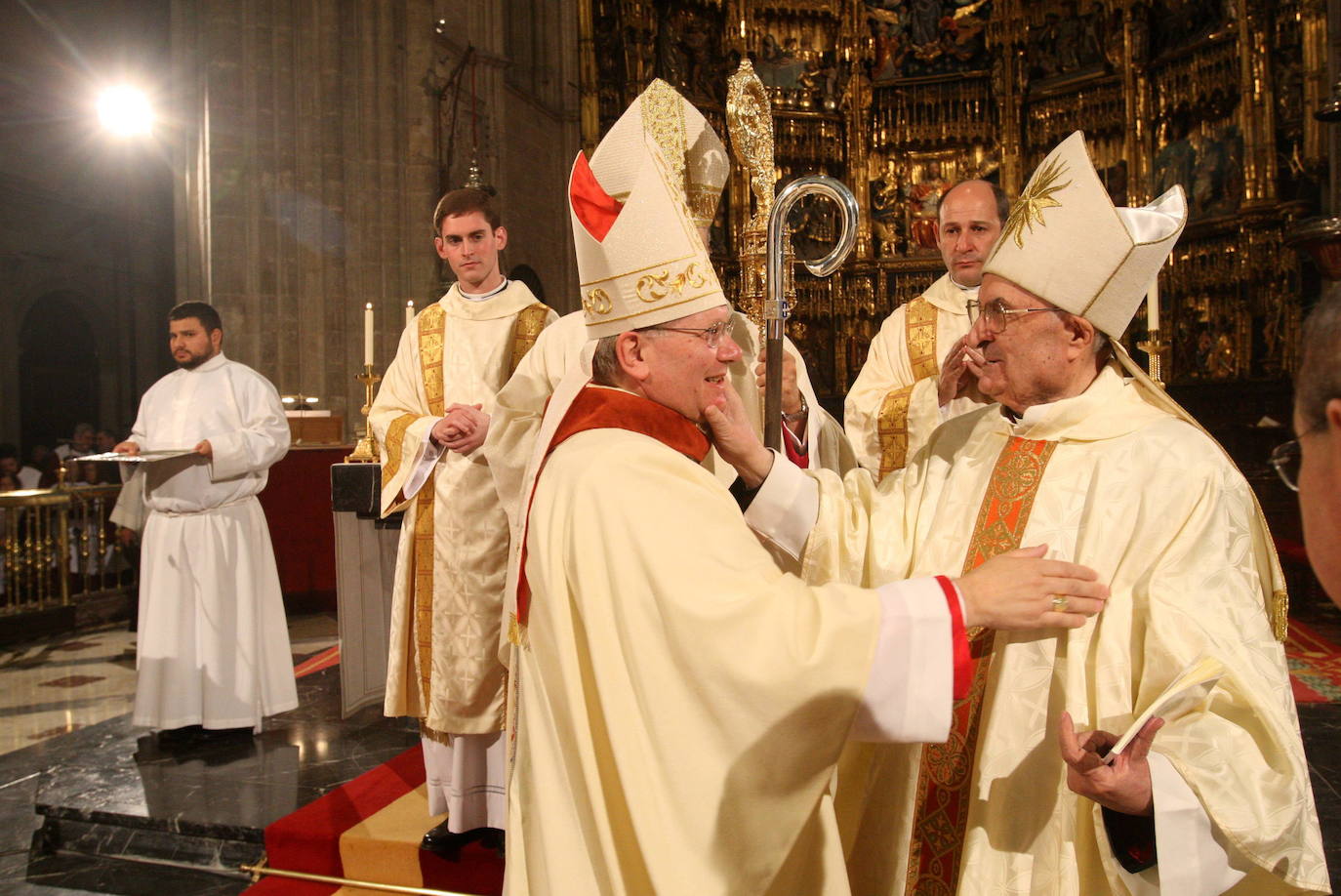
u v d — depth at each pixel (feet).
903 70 49.96
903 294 48.55
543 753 5.00
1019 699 5.21
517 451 8.65
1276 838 4.41
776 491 6.12
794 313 48.55
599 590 4.83
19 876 12.01
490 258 12.23
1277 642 4.96
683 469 5.08
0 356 47.44
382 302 30.50
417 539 11.51
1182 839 4.39
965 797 5.30
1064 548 5.33
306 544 26.76
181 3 29.55
